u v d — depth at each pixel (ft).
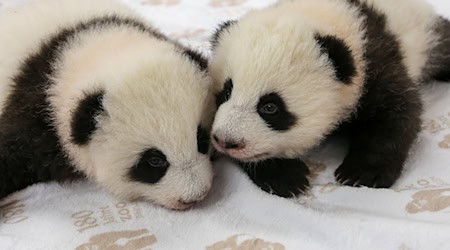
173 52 2.85
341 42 2.80
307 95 2.78
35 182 2.91
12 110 2.84
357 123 2.95
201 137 2.81
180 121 2.73
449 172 2.88
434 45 3.26
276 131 2.80
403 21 3.10
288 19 2.84
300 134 2.82
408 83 2.95
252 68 2.77
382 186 2.87
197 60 2.89
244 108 2.78
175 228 2.74
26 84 2.85
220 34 2.97
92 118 2.72
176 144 2.73
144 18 3.28
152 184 2.78
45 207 2.82
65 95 2.79
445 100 3.22
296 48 2.77
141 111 2.71
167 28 3.69
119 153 2.75
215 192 2.86
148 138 2.72
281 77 2.76
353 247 2.65
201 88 2.81
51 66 2.85
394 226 2.66
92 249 2.68
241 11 3.82
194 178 2.76
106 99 2.71
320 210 2.76
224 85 2.85
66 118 2.78
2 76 2.92
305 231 2.71
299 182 2.87
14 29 3.02
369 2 3.05
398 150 2.89
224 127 2.76
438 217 2.71
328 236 2.68
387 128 2.91
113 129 2.73
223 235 2.72
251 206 2.80
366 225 2.68
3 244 2.69
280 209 2.77
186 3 3.92
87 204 2.83
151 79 2.73
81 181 2.90
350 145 2.98
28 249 2.68
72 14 3.05
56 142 2.81
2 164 2.83
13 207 2.82
